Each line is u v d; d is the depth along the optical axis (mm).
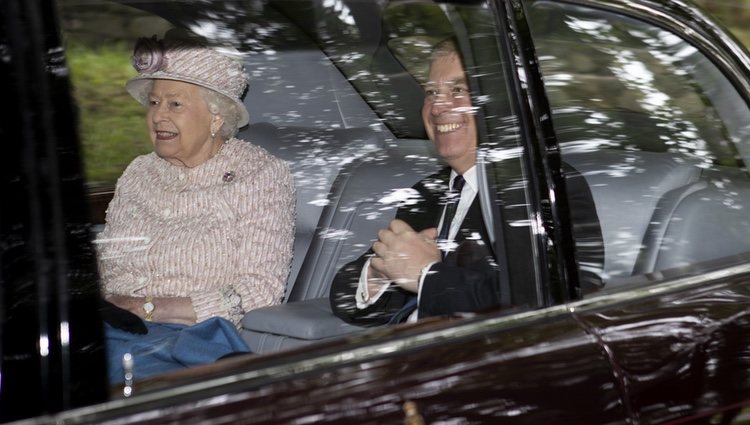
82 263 1884
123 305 2764
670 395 2258
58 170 1883
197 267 2887
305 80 3004
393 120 2885
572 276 2312
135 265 2816
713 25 2746
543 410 2098
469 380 2062
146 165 2912
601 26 2576
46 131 1883
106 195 2777
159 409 1850
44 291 1825
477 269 2357
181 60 2893
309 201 2990
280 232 3000
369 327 2438
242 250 2955
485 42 2402
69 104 1931
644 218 2514
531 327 2213
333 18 2803
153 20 2629
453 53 2490
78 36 2230
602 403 2166
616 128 2594
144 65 2771
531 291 2275
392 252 2486
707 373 2324
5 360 1766
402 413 1979
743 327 2416
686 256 2537
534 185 2320
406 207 2596
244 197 2992
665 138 2688
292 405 1922
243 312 2924
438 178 2549
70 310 1845
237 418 1877
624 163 2559
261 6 2734
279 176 3039
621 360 2221
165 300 2828
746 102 2793
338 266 2809
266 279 2965
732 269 2557
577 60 2533
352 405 1956
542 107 2369
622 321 2287
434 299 2350
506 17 2379
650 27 2664
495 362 2109
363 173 2832
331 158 2949
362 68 2908
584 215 2422
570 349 2191
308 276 2887
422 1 2535
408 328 2160
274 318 2553
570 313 2275
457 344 2131
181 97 2902
